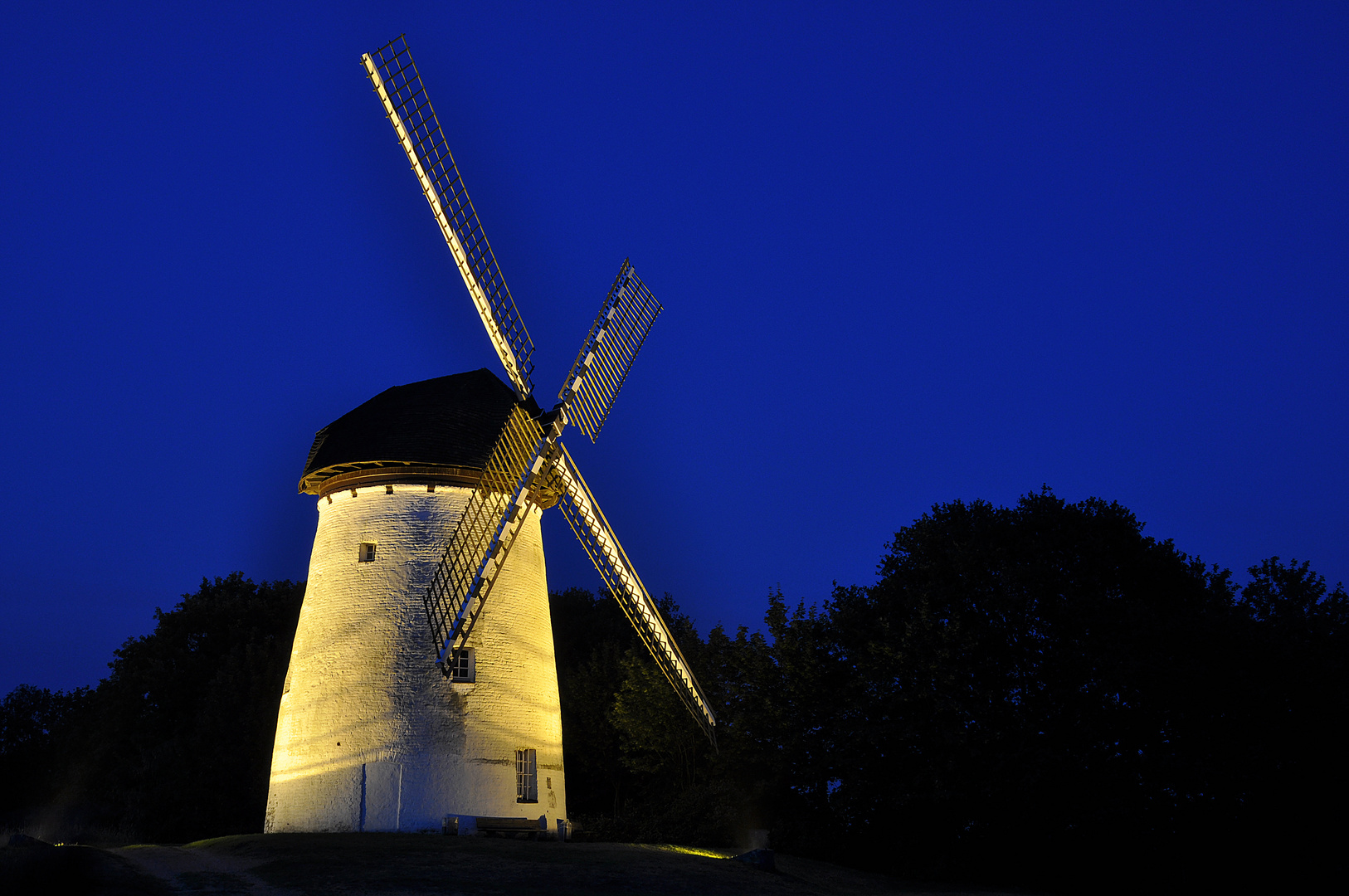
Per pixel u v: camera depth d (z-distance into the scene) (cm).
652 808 3634
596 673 4431
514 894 1916
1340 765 2784
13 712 6462
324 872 2058
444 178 2966
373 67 2762
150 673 4622
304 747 2900
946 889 2845
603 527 3167
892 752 3222
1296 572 3344
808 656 3450
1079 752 2969
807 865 2950
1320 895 2920
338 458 3109
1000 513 3616
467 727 2884
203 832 4284
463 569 2892
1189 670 2850
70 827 4447
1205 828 2983
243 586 5250
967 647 3139
